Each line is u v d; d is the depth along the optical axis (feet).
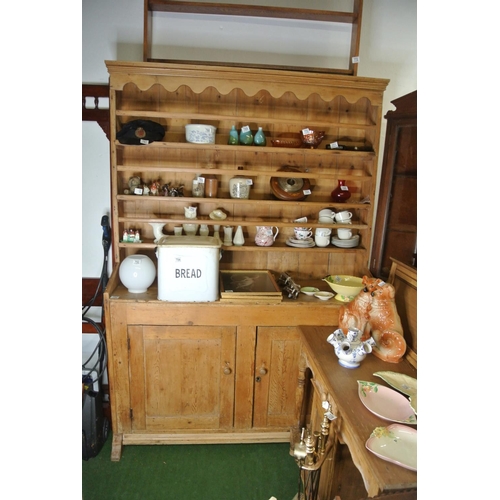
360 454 4.01
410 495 3.34
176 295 6.68
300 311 6.98
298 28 7.44
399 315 6.21
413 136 6.93
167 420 7.22
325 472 5.39
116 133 6.73
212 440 7.28
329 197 8.02
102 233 7.79
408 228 7.11
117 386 6.97
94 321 8.02
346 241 7.64
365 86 6.84
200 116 6.80
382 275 7.74
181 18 7.20
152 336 6.84
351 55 7.22
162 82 6.57
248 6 6.76
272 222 7.41
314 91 6.80
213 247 6.61
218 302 6.80
